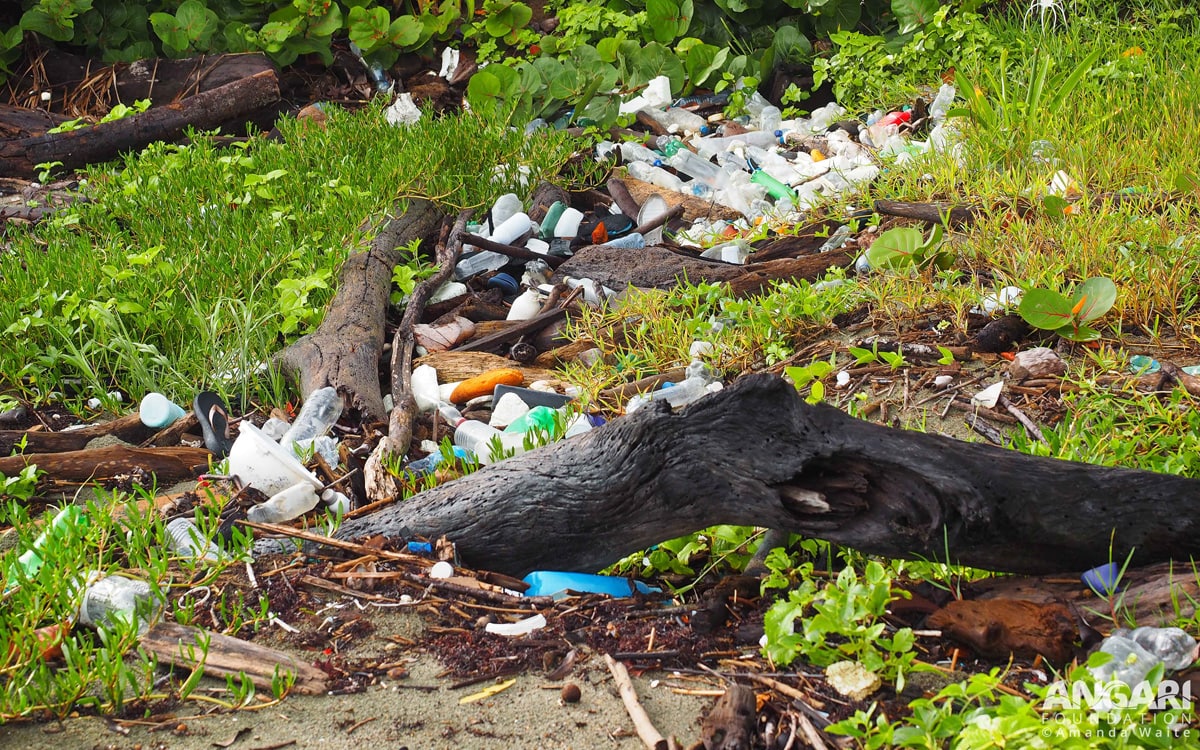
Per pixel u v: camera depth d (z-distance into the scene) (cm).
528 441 379
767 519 298
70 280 517
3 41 830
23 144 725
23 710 251
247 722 253
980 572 307
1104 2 876
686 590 316
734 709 248
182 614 287
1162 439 365
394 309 559
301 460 388
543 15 968
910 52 826
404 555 313
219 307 479
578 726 252
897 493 287
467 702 261
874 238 571
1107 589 286
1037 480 287
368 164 672
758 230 627
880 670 260
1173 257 494
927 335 475
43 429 442
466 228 636
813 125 807
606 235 636
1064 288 495
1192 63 755
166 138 768
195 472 404
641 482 303
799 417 292
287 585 305
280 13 883
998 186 602
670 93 846
